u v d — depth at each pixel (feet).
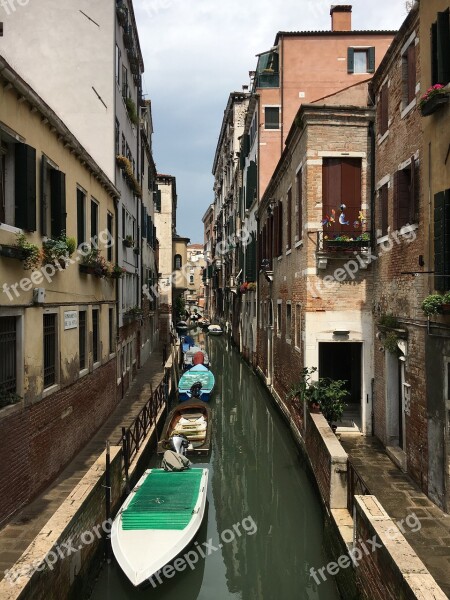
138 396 52.11
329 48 69.31
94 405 37.55
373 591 17.80
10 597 14.49
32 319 24.94
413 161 26.91
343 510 25.08
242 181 96.58
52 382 28.73
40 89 45.37
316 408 34.32
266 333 63.87
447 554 19.58
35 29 45.27
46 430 26.86
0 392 22.11
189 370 68.85
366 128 37.52
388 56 31.14
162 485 29.73
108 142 45.73
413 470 27.04
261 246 71.15
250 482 38.68
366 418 36.63
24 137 24.11
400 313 29.45
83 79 45.50
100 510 24.58
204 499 28.63
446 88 22.31
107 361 42.45
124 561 22.13
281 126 70.69
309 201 37.60
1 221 23.02
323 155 37.40
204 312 237.04
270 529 31.63
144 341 75.00
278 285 54.08
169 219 115.24
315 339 37.45
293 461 40.70
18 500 23.36
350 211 37.58
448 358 22.65
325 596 24.85
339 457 25.23
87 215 35.88
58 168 29.30
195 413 47.47
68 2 45.34
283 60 69.82
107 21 45.47
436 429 23.85
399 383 32.60
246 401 65.00
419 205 26.35
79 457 32.19
